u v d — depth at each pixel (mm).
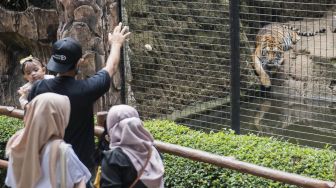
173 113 9086
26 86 5535
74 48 4395
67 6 7336
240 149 6191
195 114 9102
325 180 5102
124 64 7523
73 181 3727
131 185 3949
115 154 3938
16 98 9195
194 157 5254
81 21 7316
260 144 6305
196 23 10070
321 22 13500
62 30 7457
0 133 7020
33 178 3719
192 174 5988
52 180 3699
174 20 10219
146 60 9602
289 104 10891
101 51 7348
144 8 9914
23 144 3732
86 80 4441
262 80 10891
